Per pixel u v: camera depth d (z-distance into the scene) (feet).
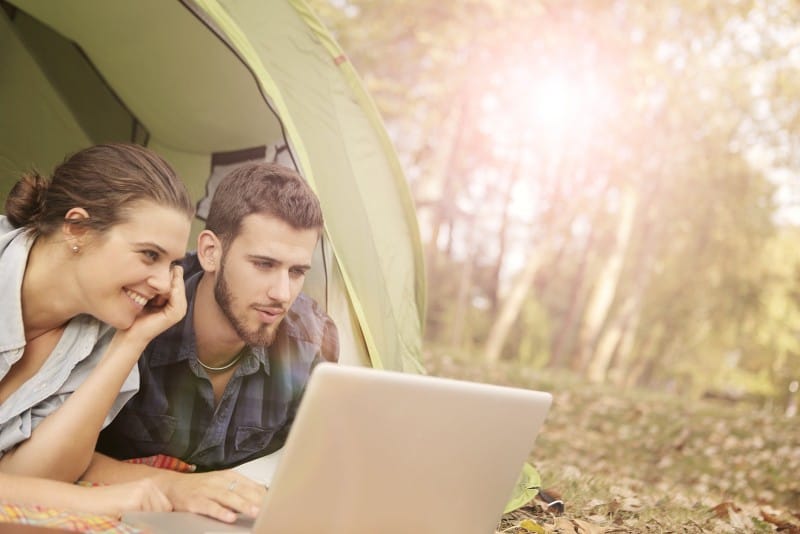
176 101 11.76
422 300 12.58
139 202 7.16
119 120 12.57
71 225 7.11
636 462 20.83
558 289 45.01
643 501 13.23
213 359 8.86
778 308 40.98
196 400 8.83
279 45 10.29
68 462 7.12
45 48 12.17
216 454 8.88
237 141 11.71
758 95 40.55
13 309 7.04
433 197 44.47
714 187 41.37
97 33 11.59
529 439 6.37
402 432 5.73
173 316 7.39
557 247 44.39
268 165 9.02
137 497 6.79
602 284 41.14
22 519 5.72
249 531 6.56
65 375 7.29
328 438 5.49
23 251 7.14
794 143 40.14
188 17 10.64
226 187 8.88
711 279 41.73
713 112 41.19
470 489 6.29
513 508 10.53
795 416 28.30
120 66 11.87
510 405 6.12
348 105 11.09
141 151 7.43
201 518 6.75
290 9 10.58
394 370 10.34
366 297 9.96
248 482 7.23
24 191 7.40
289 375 9.05
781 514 14.51
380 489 5.86
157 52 11.35
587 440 22.93
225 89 11.25
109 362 7.26
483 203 44.75
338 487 5.71
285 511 5.65
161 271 7.30
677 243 41.86
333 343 9.40
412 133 44.55
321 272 9.52
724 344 41.78
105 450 8.70
